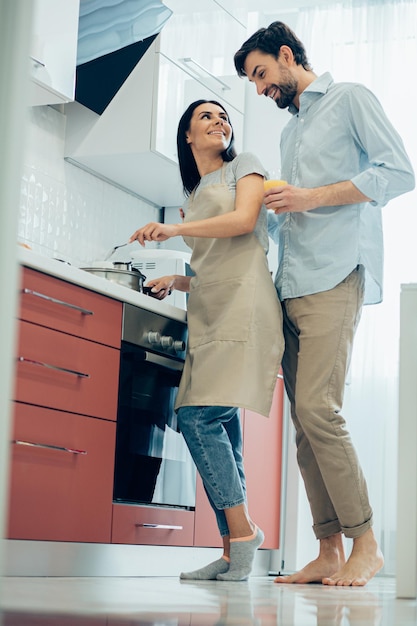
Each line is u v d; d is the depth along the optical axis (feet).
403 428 6.89
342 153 8.99
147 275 12.06
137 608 4.44
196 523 10.37
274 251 13.04
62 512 8.10
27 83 1.69
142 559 9.40
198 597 5.76
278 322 8.87
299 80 9.33
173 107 12.16
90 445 8.49
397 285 14.08
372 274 9.01
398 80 14.44
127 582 7.59
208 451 8.79
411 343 6.94
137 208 13.66
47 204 11.71
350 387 14.01
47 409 7.95
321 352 8.70
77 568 8.37
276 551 12.21
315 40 14.85
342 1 14.87
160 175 12.66
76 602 4.59
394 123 14.37
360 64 14.58
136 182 13.05
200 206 9.20
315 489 9.32
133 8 11.89
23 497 7.63
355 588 8.13
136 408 9.25
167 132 12.00
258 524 11.76
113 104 11.97
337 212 8.87
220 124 9.29
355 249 8.85
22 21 1.66
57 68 10.40
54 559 8.04
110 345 8.83
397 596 6.73
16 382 7.57
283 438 12.50
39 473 7.82
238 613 4.43
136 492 9.22
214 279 8.99
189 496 10.23
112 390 8.85
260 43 9.36
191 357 9.07
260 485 11.87
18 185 1.66
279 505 12.32
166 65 12.03
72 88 10.64
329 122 9.02
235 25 13.79
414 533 6.77
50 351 8.00
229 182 9.15
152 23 11.93
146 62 11.94
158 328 9.61
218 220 8.64
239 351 8.66
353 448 8.68
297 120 9.41
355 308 8.87
